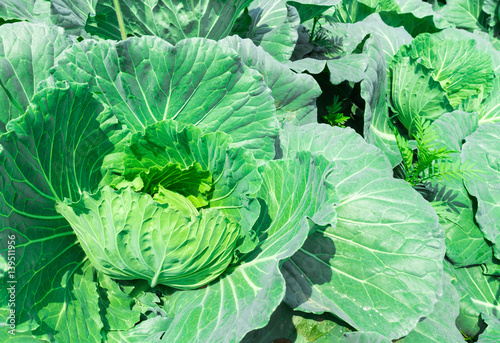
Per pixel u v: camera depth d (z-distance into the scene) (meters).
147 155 0.69
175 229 0.59
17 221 0.59
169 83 0.70
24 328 0.57
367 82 0.90
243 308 0.60
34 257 0.60
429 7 1.36
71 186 0.65
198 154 0.68
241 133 0.73
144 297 0.67
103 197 0.58
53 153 0.62
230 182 0.67
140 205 0.57
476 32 1.17
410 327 0.65
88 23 0.84
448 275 0.78
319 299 0.68
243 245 0.65
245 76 0.71
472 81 0.97
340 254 0.71
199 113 0.73
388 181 0.75
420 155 0.84
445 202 0.85
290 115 0.87
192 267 0.62
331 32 1.08
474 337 0.78
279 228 0.69
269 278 0.60
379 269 0.69
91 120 0.65
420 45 0.96
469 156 0.88
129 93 0.70
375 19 1.14
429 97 0.92
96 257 0.62
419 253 0.69
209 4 0.81
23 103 0.66
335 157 0.79
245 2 0.86
